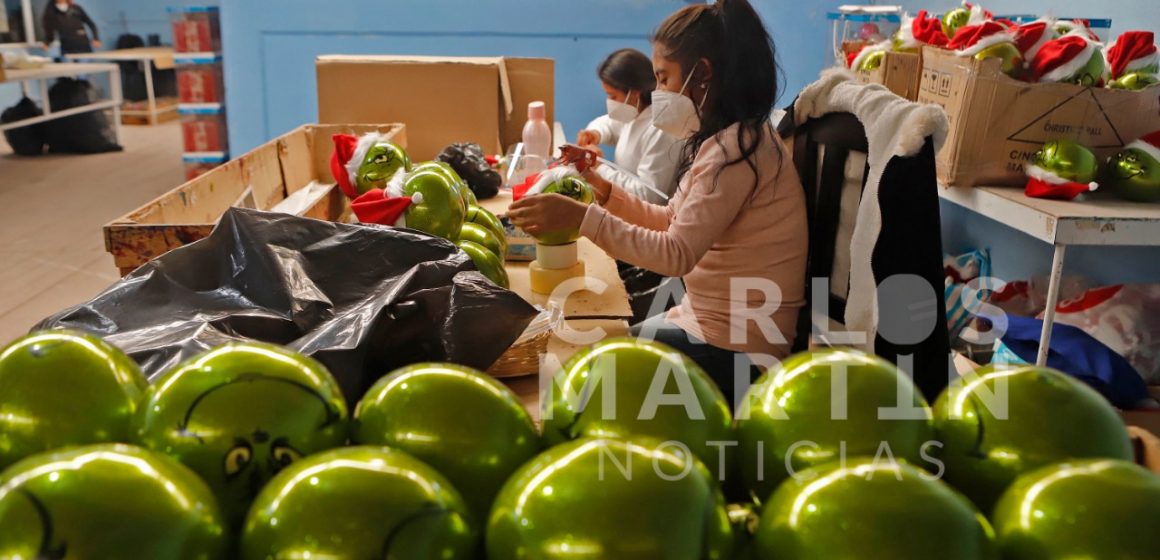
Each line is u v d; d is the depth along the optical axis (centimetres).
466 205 155
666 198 247
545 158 240
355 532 49
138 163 621
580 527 49
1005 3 296
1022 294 242
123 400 61
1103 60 204
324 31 445
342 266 98
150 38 929
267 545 49
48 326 92
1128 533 51
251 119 457
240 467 56
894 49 261
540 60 301
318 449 58
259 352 61
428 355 94
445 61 260
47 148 658
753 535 57
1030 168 198
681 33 147
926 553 49
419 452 58
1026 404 62
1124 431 64
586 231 146
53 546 46
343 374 84
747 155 145
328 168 238
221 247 99
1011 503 55
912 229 120
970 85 204
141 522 47
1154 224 176
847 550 49
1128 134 204
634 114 273
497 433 60
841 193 149
